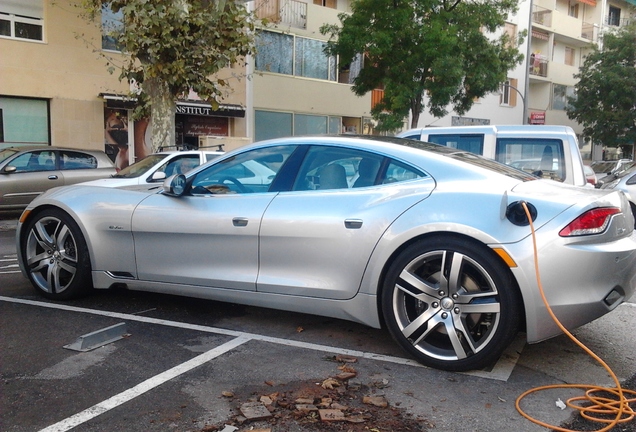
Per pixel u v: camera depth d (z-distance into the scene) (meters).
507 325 3.57
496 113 31.53
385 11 19.27
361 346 4.26
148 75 12.73
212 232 4.50
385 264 3.91
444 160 4.07
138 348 4.15
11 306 5.17
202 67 13.13
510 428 3.05
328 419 3.06
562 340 4.50
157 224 4.73
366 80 21.05
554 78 35.44
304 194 4.32
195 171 4.80
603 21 38.38
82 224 5.05
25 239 5.41
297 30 22.78
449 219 3.69
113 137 18.75
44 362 3.87
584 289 3.52
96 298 5.45
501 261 3.57
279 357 4.02
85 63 17.97
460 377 3.70
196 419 3.10
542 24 33.84
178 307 5.20
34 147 12.86
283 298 4.29
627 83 30.62
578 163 6.77
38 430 2.97
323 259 4.12
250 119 21.72
